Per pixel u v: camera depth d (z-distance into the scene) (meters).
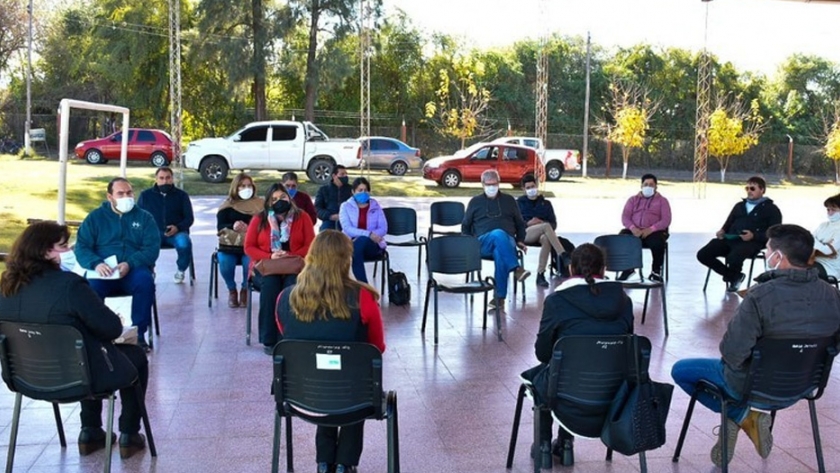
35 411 5.00
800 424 4.88
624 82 42.47
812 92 43.78
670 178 37.81
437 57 41.69
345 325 3.64
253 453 4.33
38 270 3.76
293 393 3.54
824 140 41.78
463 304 8.26
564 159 32.03
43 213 15.80
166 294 8.56
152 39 35.31
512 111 42.25
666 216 9.56
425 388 5.48
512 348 6.53
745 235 8.80
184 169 28.03
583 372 3.70
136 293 6.17
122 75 35.22
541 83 27.38
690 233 15.14
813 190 33.69
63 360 3.73
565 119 42.72
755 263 11.32
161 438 4.54
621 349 3.69
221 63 31.66
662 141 40.28
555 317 3.88
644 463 3.69
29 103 34.06
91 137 37.81
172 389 5.41
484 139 40.53
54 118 36.84
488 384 5.57
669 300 8.70
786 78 43.78
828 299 3.77
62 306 3.71
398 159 30.36
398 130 39.75
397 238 13.32
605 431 3.68
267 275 6.16
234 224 8.05
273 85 40.59
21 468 4.12
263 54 31.75
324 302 3.61
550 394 3.73
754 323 3.70
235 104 37.84
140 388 4.17
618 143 37.91
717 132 35.28
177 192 9.20
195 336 6.82
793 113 43.53
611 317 3.84
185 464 4.19
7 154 34.12
